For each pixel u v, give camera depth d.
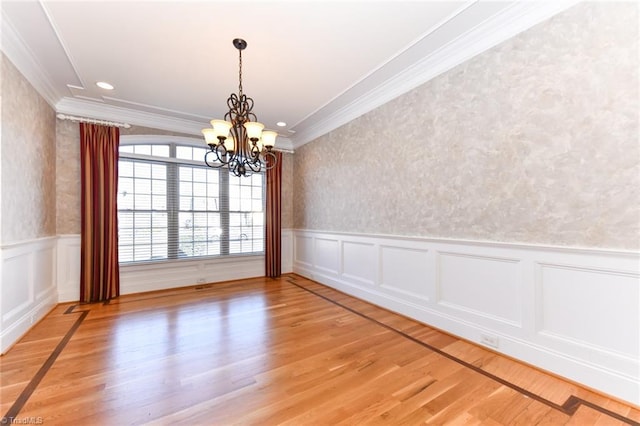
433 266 2.79
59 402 1.66
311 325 2.87
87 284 3.58
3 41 2.19
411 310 3.03
